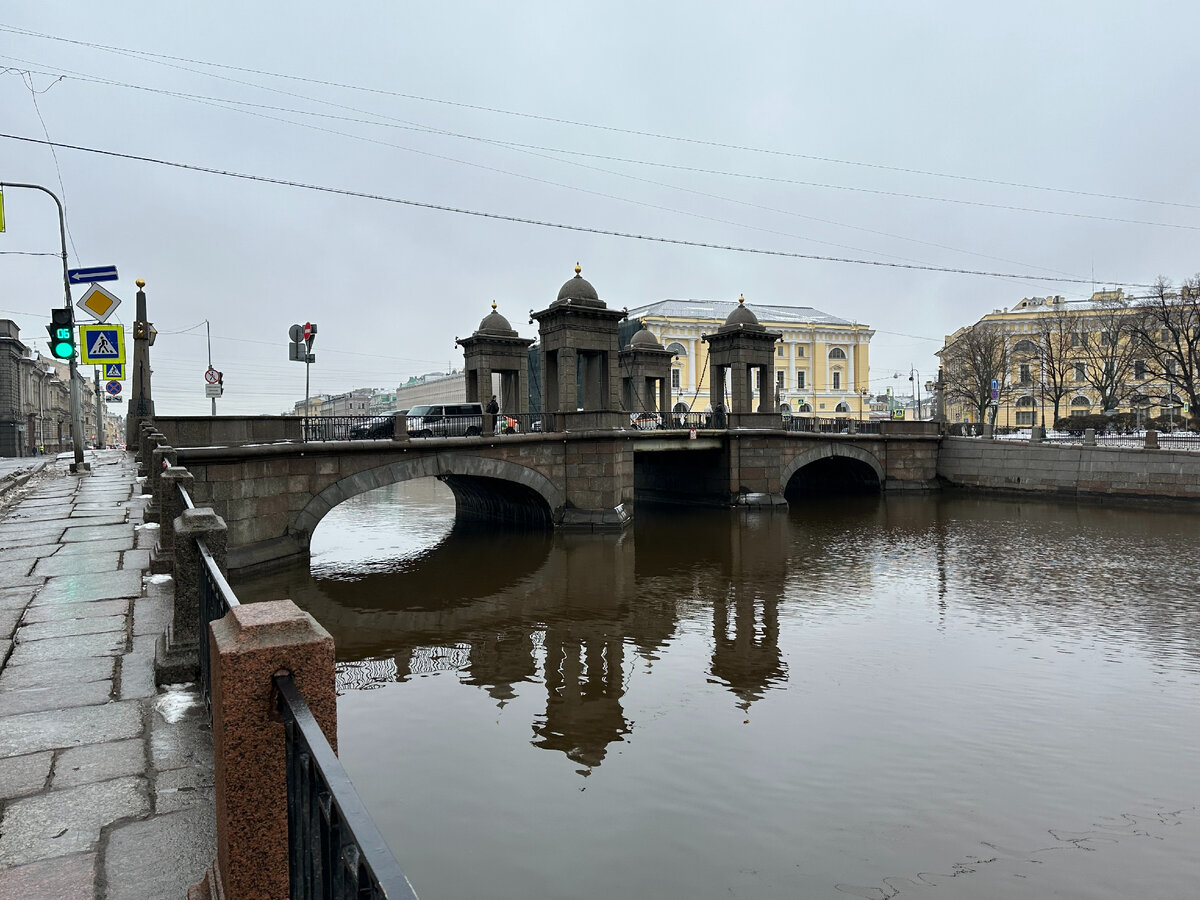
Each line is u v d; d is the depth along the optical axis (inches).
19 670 253.1
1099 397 2883.9
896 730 478.3
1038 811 383.9
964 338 3056.1
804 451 1653.5
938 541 1183.6
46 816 168.4
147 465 701.3
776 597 823.1
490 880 325.1
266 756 120.3
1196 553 1076.5
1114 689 547.2
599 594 836.0
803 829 366.0
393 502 1852.9
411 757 439.5
